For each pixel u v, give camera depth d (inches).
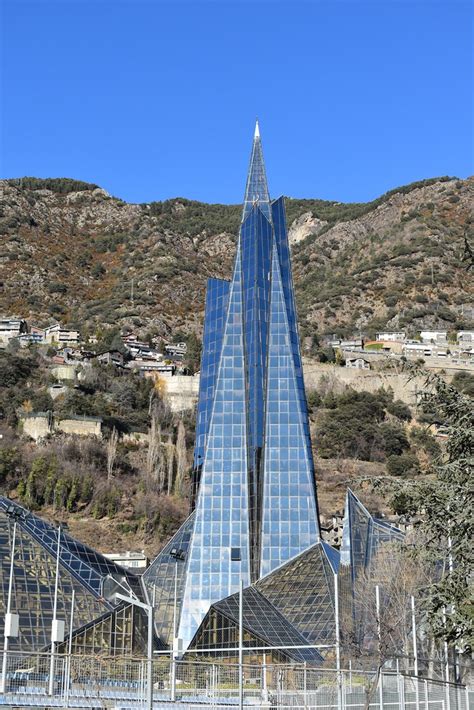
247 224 6181.1
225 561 5310.0
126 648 4143.7
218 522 5413.4
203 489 5492.1
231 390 5767.7
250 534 5393.7
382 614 3452.3
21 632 4020.7
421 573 4114.2
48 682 2087.8
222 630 4532.5
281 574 5017.2
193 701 2246.6
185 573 5295.3
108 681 2178.9
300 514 5447.8
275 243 6146.7
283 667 2352.4
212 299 6624.0
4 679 1948.8
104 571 4862.2
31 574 4382.4
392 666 3565.5
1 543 4547.2
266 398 5738.2
